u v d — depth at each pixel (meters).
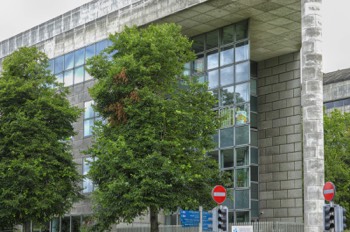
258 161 43.56
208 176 28.14
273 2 34.91
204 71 39.81
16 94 34.25
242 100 37.34
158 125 27.05
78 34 47.47
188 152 28.06
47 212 34.88
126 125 27.22
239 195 37.06
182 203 26.66
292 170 41.34
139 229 38.44
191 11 36.69
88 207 43.97
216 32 39.50
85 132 45.78
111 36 29.09
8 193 32.47
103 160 27.03
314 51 31.45
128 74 27.41
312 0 31.86
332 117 51.62
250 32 39.78
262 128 43.84
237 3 35.22
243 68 37.53
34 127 33.72
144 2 40.16
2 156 33.75
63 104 36.16
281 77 43.34
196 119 27.89
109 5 44.78
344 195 46.19
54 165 34.75
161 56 27.81
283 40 40.94
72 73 47.69
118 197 26.80
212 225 22.33
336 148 49.59
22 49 36.53
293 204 40.75
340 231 19.70
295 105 42.16
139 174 26.31
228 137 38.00
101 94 27.81
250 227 27.75
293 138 41.78
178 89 29.22
